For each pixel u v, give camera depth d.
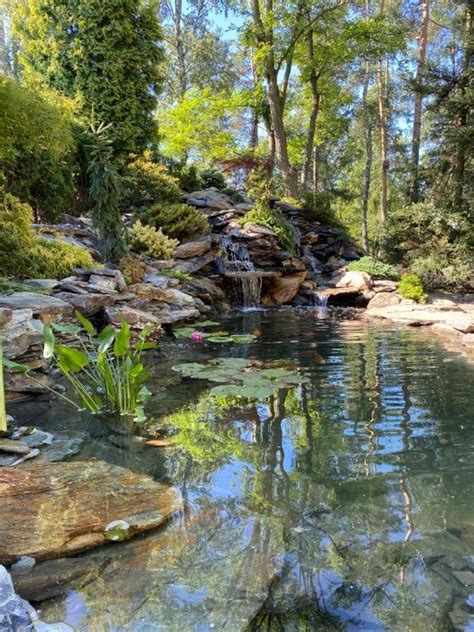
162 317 6.90
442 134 12.70
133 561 1.65
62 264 6.31
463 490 2.20
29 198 8.15
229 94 19.77
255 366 4.79
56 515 1.93
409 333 6.81
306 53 17.11
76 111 11.68
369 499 2.11
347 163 24.83
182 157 18.38
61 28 12.48
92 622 1.34
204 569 1.60
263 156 17.92
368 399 3.64
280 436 2.91
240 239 11.60
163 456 2.62
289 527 1.88
